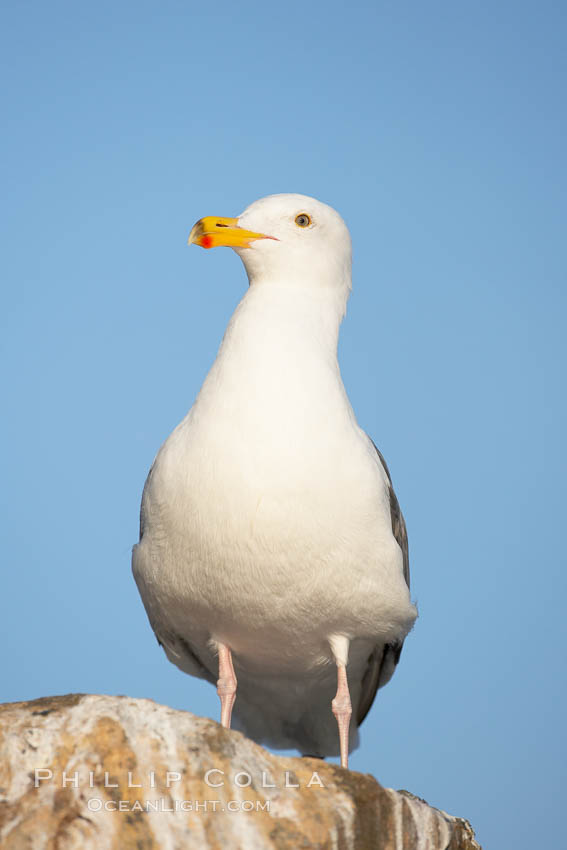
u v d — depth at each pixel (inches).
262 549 430.3
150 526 459.5
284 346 451.8
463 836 410.3
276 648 473.4
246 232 474.0
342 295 489.7
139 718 363.9
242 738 369.7
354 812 364.5
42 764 350.6
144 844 342.6
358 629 466.3
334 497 431.8
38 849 337.4
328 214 482.0
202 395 453.4
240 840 350.0
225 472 430.3
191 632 482.9
